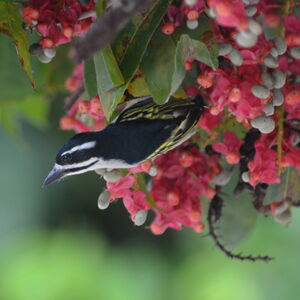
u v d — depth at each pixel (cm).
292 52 384
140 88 385
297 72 386
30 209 421
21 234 421
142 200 387
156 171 387
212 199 390
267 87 383
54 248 420
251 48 384
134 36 383
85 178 424
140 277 421
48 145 421
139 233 424
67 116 392
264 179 386
